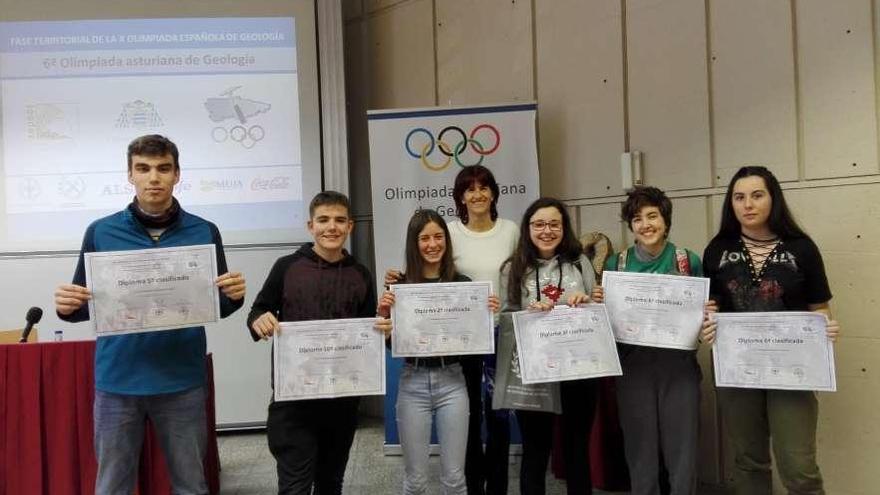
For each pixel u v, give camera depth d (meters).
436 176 3.55
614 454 2.94
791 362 2.10
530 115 3.50
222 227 4.04
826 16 2.72
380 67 4.44
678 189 3.19
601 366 2.21
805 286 2.15
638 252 2.40
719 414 3.05
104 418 2.04
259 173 4.07
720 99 3.04
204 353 2.20
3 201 3.95
